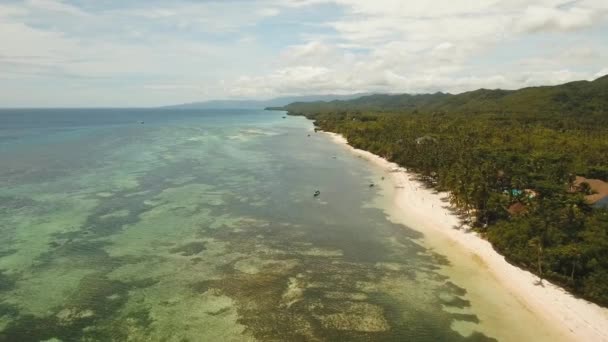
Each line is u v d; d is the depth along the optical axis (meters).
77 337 31.56
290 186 78.50
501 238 48.16
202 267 43.53
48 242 48.44
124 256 45.47
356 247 49.88
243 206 64.69
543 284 40.34
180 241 50.09
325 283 40.91
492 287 40.34
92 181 77.81
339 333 33.03
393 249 49.38
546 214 47.56
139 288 38.88
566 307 36.50
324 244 50.62
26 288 38.06
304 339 32.22
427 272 43.47
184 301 36.97
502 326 34.16
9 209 59.72
